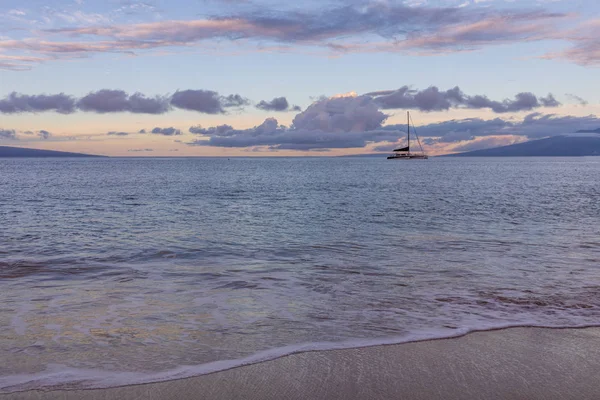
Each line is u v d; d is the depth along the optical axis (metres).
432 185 48.12
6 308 6.52
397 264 10.07
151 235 14.52
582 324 5.98
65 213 21.06
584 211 22.77
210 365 4.55
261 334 5.52
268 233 15.05
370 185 48.38
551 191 38.41
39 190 37.78
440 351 5.00
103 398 3.85
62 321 5.95
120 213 21.27
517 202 27.94
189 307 6.67
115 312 6.38
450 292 7.64
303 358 4.76
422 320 6.12
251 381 4.20
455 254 11.32
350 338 5.39
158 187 43.16
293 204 26.47
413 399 3.91
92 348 5.01
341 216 20.33
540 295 7.45
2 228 15.95
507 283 8.30
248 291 7.67
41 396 3.87
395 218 19.59
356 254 11.34
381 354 4.89
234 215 20.67
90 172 89.75
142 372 4.38
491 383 4.24
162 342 5.21
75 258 10.70
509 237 14.23
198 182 53.56
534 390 4.11
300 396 3.92
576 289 7.86
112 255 11.11
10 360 4.65
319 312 6.47
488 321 6.09
